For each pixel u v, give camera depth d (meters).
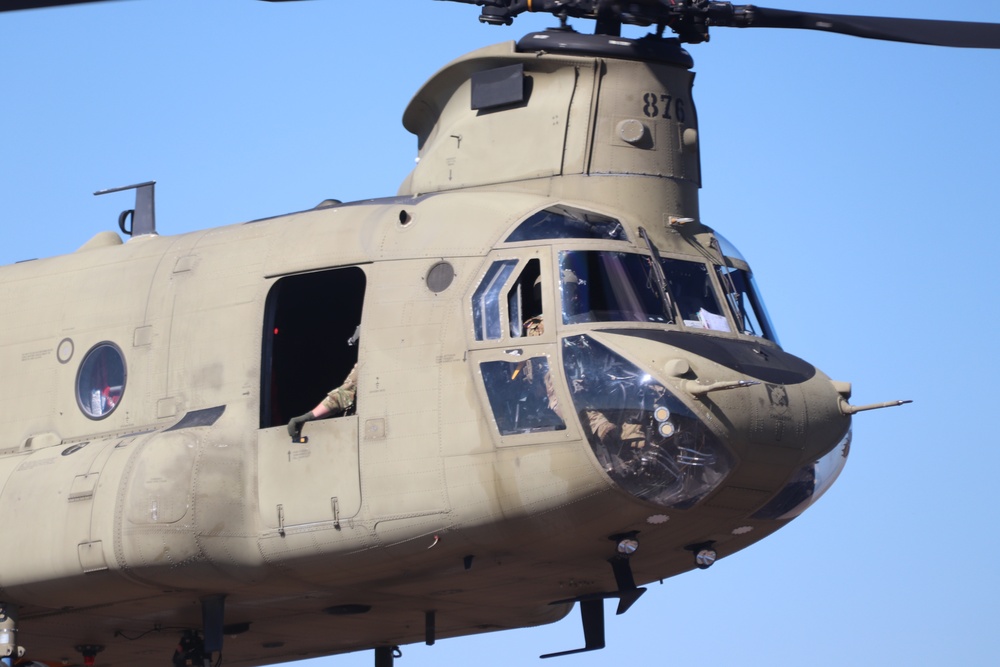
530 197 46.31
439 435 44.03
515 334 43.94
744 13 47.62
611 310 44.09
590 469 42.62
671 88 47.62
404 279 45.66
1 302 53.22
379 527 44.56
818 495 46.75
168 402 48.34
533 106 47.50
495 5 47.50
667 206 46.81
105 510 45.88
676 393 42.41
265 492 45.91
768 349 46.28
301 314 52.72
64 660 55.47
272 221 49.59
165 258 50.62
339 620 52.03
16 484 48.44
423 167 49.03
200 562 45.34
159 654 55.97
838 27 47.66
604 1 47.19
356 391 45.50
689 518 44.00
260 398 46.88
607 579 48.44
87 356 50.47
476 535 44.22
